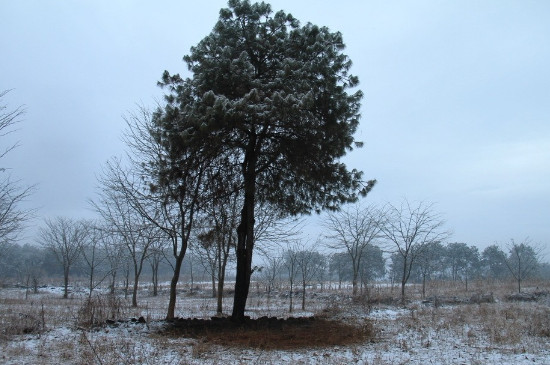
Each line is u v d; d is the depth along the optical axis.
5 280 43.38
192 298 30.27
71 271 59.47
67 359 8.22
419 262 36.31
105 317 12.66
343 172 13.49
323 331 11.56
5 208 13.70
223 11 12.74
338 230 27.78
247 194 13.23
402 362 8.34
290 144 12.71
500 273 54.94
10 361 7.97
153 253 24.28
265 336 10.63
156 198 13.26
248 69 11.80
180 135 11.32
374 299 21.83
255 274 41.09
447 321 13.98
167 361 8.23
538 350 9.48
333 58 12.87
